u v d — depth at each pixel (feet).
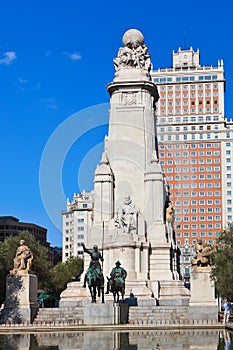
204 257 172.86
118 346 96.17
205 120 595.88
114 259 200.54
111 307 154.61
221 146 588.50
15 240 293.84
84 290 196.44
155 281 194.29
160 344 99.55
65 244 430.20
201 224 583.99
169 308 173.99
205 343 100.89
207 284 170.19
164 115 604.08
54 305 289.74
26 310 166.71
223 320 166.61
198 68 607.37
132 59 224.53
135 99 220.43
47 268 305.12
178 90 606.96
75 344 101.60
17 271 171.63
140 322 161.79
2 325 155.22
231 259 206.59
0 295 269.23
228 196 583.99
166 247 203.00
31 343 105.09
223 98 602.44
